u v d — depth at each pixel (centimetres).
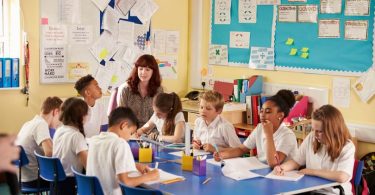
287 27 576
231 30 632
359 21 516
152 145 420
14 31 554
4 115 548
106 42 607
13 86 546
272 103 373
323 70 546
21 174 419
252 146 399
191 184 322
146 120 487
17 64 546
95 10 596
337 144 344
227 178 338
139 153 380
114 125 336
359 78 518
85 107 386
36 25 561
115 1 609
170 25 659
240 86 591
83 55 593
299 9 564
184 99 651
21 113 559
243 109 581
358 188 372
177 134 427
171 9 657
